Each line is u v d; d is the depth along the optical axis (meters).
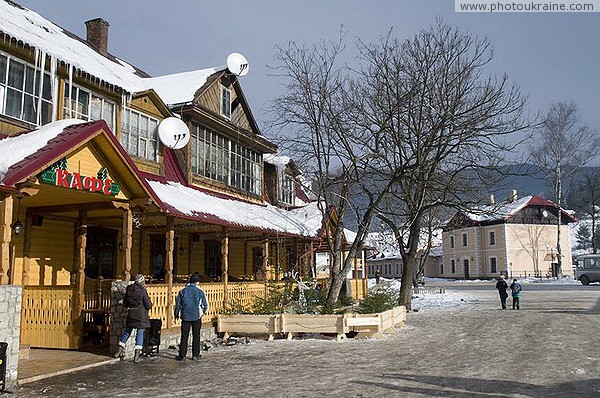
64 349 12.32
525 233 69.06
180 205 14.48
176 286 14.23
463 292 40.12
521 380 9.22
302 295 17.25
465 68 20.67
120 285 11.98
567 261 70.31
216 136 20.59
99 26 21.78
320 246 25.62
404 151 21.78
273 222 20.59
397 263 91.50
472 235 74.75
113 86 15.21
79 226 12.71
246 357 11.97
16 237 12.68
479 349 12.83
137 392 8.55
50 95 13.26
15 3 16.61
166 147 18.03
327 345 13.64
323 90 20.47
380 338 14.84
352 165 20.06
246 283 18.03
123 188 11.97
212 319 15.41
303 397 8.12
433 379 9.31
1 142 10.45
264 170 26.17
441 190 22.20
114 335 11.88
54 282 13.83
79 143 10.19
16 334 8.87
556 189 56.78
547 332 15.91
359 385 8.88
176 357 11.85
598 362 10.98
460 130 20.47
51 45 13.55
